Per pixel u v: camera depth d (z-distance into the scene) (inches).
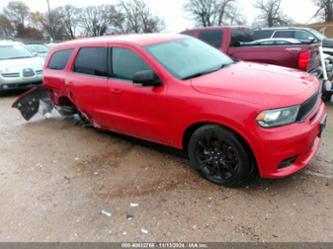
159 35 163.5
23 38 2664.9
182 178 132.7
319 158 140.1
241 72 132.7
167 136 136.3
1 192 131.8
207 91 116.9
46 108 236.5
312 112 114.1
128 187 128.8
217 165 122.2
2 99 323.0
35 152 173.5
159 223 105.3
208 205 112.8
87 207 116.9
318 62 226.5
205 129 119.1
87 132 202.2
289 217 103.3
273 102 104.0
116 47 151.9
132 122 149.2
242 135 108.3
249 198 115.0
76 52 179.0
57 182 137.1
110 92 153.2
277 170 109.2
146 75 127.0
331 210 105.1
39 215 114.2
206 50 161.9
